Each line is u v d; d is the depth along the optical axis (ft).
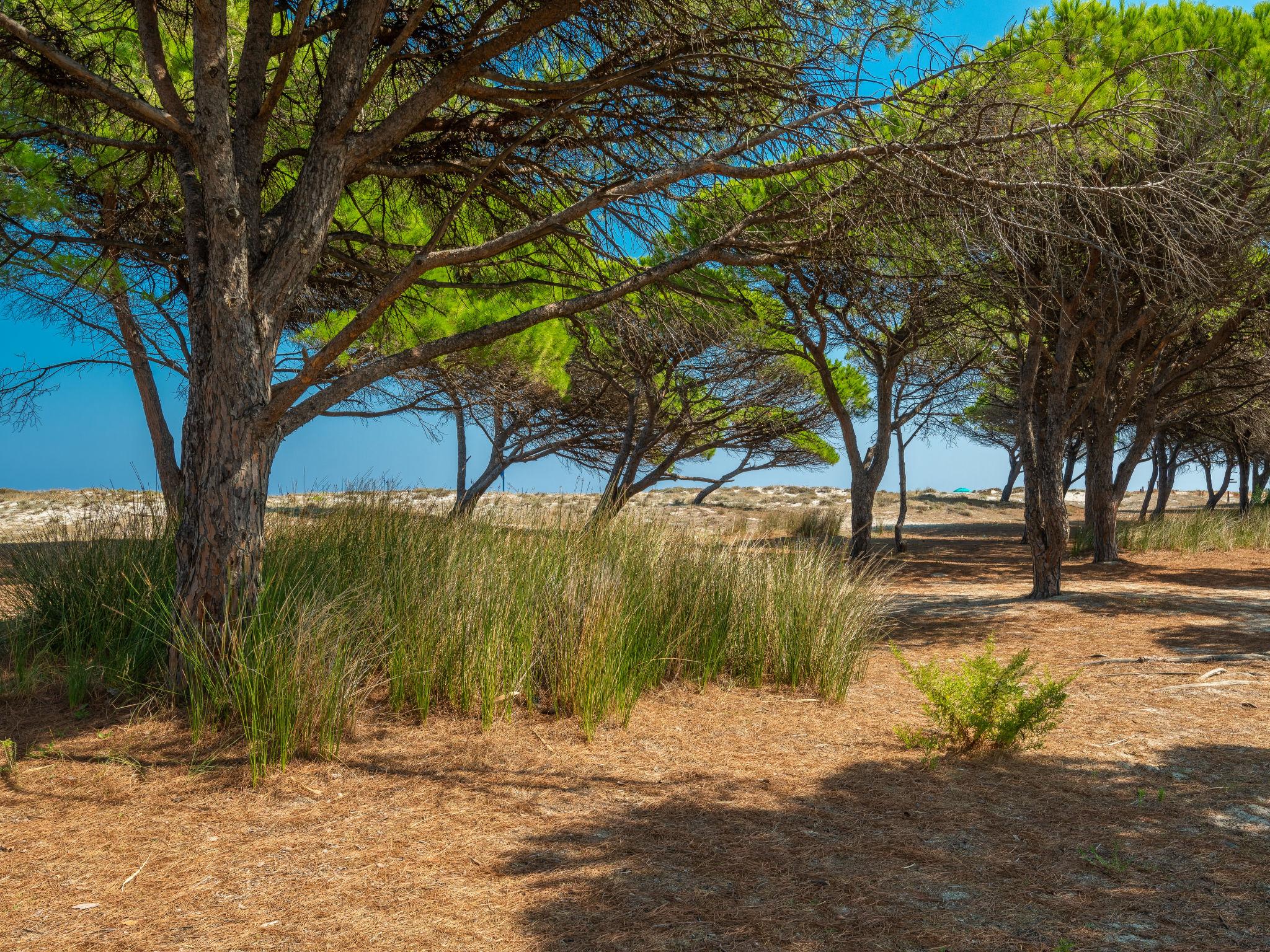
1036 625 25.13
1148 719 14.80
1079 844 9.35
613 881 8.29
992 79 15.88
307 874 8.45
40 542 19.83
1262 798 10.79
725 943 7.05
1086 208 19.75
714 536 22.48
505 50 14.80
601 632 14.71
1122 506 119.75
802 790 11.18
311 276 22.74
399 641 14.16
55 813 9.94
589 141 17.97
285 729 11.54
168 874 8.44
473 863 8.73
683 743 13.33
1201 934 7.22
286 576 15.64
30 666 14.79
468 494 43.29
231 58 19.99
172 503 20.80
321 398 14.19
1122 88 21.42
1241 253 26.02
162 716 12.98
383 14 15.20
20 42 16.29
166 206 21.57
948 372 46.78
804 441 51.08
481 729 13.35
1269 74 25.16
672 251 19.30
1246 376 45.52
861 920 7.47
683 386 41.68
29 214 20.07
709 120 18.28
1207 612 26.45
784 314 39.58
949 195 15.51
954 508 94.17
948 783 11.48
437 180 20.48
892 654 21.21
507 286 19.83
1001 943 7.07
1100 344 31.99
